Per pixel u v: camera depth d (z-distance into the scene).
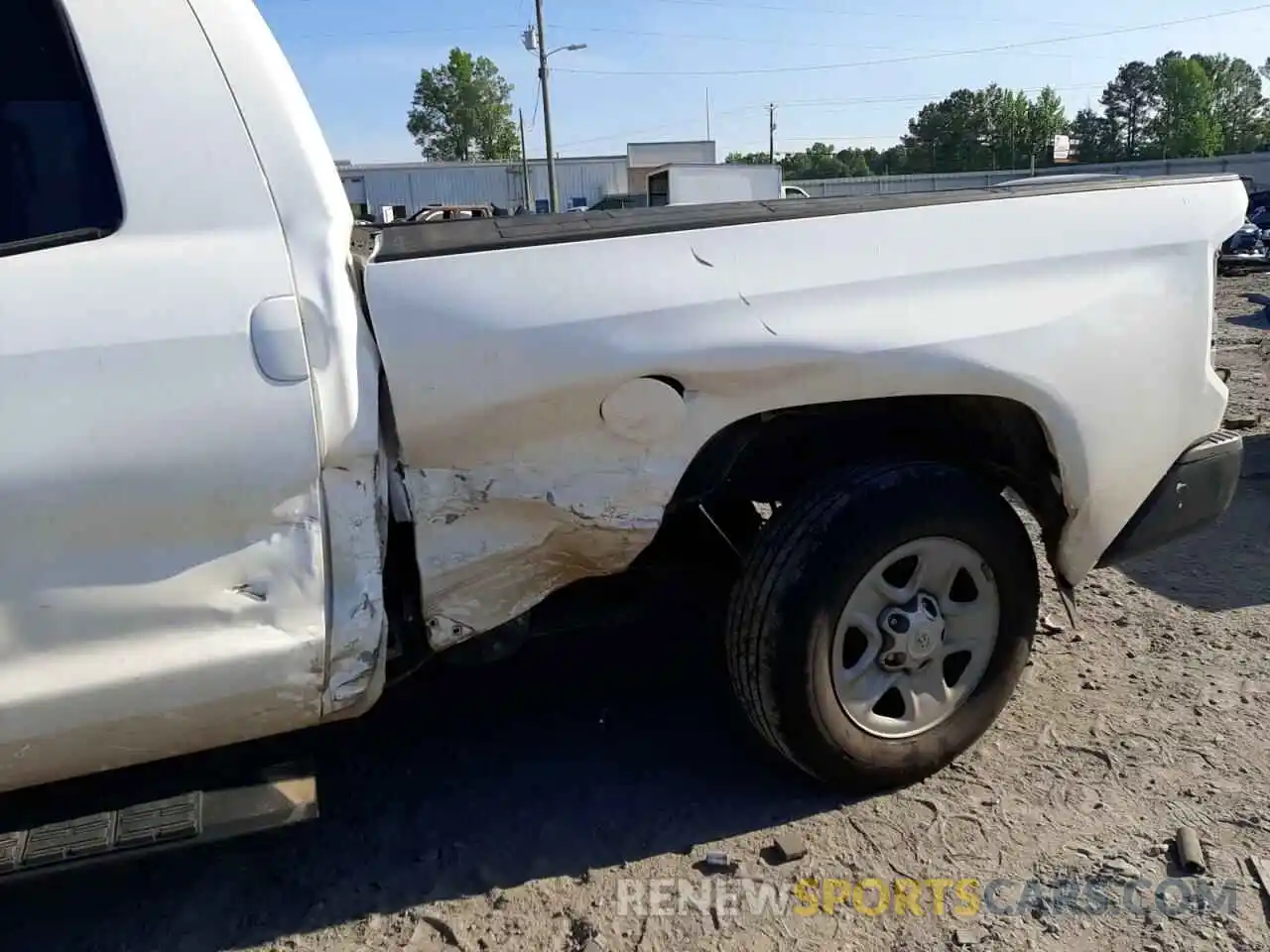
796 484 2.71
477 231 2.55
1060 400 2.47
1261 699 3.03
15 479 1.78
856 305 2.28
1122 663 3.28
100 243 1.87
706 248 2.22
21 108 1.90
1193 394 2.68
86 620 1.87
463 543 2.18
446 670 3.33
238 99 1.96
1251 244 18.20
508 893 2.38
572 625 2.69
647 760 2.88
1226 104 100.25
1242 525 4.53
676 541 2.81
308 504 1.97
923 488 2.43
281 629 1.98
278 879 2.48
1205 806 2.55
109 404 1.82
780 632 2.38
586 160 51.50
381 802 2.74
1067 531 2.67
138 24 1.93
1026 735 2.90
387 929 2.29
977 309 2.37
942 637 2.58
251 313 1.89
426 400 2.03
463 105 82.44
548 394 2.09
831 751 2.50
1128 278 2.54
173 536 1.89
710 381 2.20
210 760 2.24
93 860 1.97
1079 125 98.31
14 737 1.87
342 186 2.31
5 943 2.31
